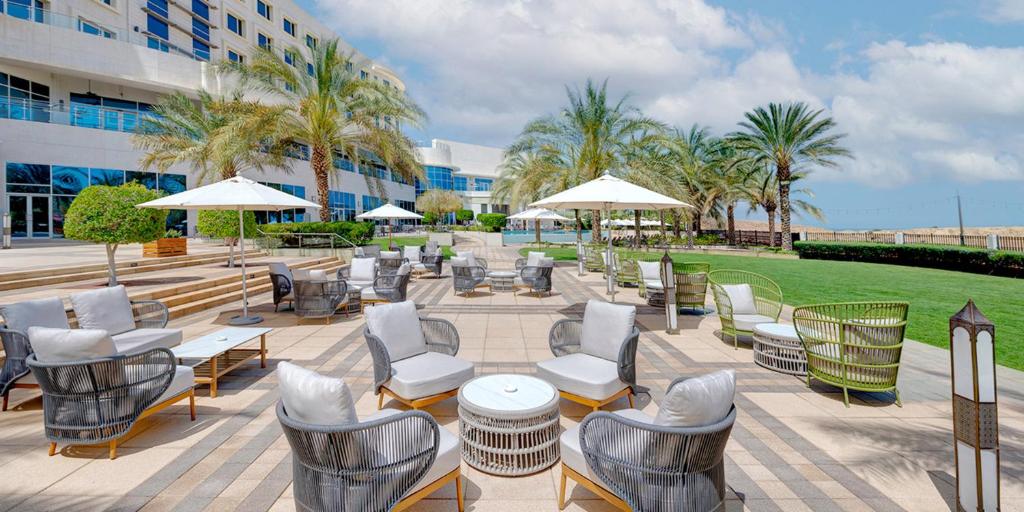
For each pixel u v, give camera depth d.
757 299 7.03
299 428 2.25
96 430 3.27
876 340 4.26
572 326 4.81
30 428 3.83
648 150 19.98
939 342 6.73
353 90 16.31
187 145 19.80
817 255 24.39
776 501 2.84
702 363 5.70
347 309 8.61
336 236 17.25
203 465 3.27
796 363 5.18
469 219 53.41
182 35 27.69
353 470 2.30
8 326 4.25
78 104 21.45
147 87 24.67
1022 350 6.28
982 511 2.47
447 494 2.95
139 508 2.77
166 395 3.71
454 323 8.02
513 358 5.92
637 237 27.42
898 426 3.89
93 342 3.23
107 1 23.78
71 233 8.38
